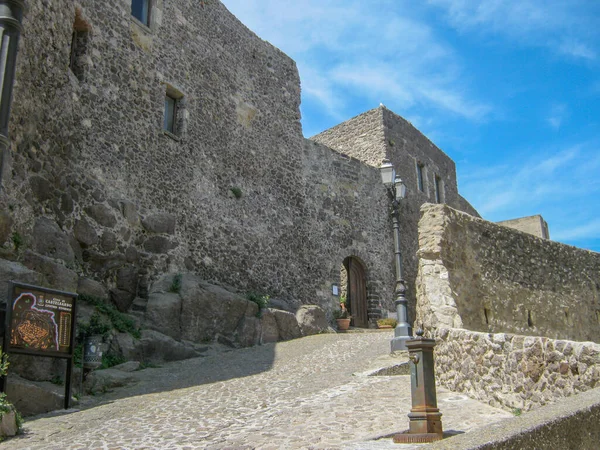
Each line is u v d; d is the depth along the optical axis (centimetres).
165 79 1442
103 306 1068
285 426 567
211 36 1642
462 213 932
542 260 1087
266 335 1322
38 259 884
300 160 1884
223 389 796
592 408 360
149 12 1448
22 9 436
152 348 1045
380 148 2253
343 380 805
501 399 595
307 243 1816
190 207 1434
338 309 1841
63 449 519
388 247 2131
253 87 1769
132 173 1287
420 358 502
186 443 523
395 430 514
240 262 1554
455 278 862
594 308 1191
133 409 694
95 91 1230
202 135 1529
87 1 1241
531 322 992
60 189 1067
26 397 675
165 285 1244
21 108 904
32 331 678
